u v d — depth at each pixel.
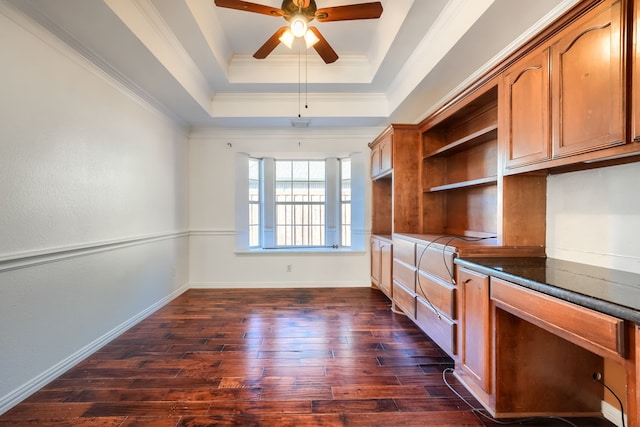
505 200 1.96
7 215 1.71
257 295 4.02
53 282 2.01
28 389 1.82
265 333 2.78
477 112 2.67
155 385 1.96
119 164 2.73
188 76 3.02
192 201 4.41
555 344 1.67
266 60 3.47
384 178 4.19
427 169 3.30
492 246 1.98
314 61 3.50
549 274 1.48
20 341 1.78
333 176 4.90
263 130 4.44
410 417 1.67
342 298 3.88
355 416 1.67
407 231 3.32
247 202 4.64
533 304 1.36
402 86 3.27
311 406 1.76
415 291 2.70
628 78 1.18
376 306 3.56
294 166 4.96
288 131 4.46
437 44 2.43
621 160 1.51
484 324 1.71
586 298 1.10
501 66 1.94
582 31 1.36
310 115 3.90
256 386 1.95
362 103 3.90
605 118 1.26
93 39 2.10
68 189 2.13
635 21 1.15
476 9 1.90
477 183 2.37
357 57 3.46
